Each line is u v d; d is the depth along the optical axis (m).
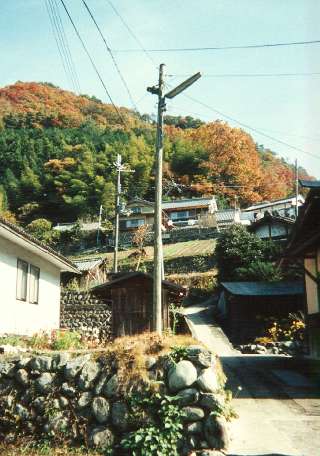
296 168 39.28
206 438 6.03
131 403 6.40
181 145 80.25
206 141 79.50
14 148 83.25
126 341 7.49
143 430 6.14
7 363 7.38
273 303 22.33
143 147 76.12
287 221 34.47
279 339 20.09
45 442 6.55
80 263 31.05
